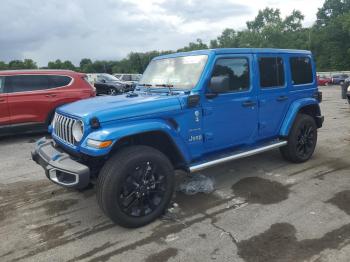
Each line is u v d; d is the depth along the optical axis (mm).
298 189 4809
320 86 37000
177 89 4477
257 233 3680
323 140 7641
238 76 4766
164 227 3865
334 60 71562
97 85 20547
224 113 4590
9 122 8195
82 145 3646
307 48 73250
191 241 3572
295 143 5691
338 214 4039
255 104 4988
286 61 5496
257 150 5055
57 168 3711
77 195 4832
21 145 8039
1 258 3408
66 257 3393
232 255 3312
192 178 5062
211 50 4484
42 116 8547
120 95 4738
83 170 3557
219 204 4395
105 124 3633
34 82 8508
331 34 71312
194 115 4277
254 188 4875
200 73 4371
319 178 5215
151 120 3912
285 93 5461
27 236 3797
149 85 4949
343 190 4734
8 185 5332
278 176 5324
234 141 4840
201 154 4469
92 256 3391
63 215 4254
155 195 3951
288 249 3375
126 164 3633
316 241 3492
